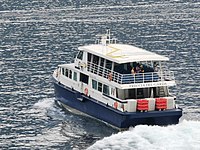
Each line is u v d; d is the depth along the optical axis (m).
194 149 152.12
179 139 156.75
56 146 178.50
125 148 158.12
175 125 169.50
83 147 177.50
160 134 159.50
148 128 163.38
